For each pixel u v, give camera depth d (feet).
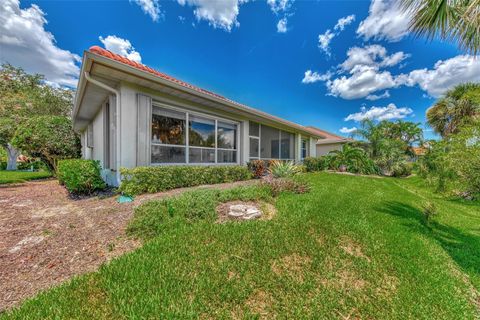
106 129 22.85
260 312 6.14
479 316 6.83
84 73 15.79
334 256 9.03
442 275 8.59
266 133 38.81
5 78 47.57
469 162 12.72
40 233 10.51
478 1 9.78
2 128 37.14
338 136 83.71
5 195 20.08
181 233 10.16
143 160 18.79
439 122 43.68
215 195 15.29
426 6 11.64
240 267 7.88
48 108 51.47
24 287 6.87
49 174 43.29
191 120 24.62
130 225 10.60
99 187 19.31
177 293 6.44
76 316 5.58
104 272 7.21
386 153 45.85
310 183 24.21
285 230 10.96
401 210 16.85
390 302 6.91
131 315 5.60
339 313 6.37
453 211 19.42
